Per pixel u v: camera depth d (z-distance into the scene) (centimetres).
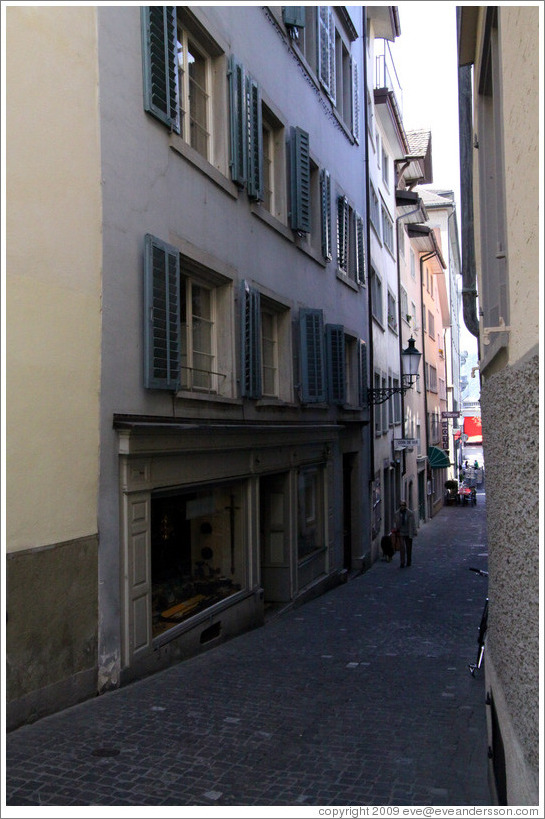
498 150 454
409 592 1656
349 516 2070
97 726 620
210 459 1015
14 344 616
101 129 748
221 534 1107
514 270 350
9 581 599
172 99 911
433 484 4656
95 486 719
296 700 745
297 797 496
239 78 1142
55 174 673
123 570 765
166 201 895
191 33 1027
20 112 630
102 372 737
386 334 2775
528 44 290
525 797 314
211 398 1016
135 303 808
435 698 764
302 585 1505
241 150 1148
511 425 358
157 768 535
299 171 1462
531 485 294
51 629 647
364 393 2141
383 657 970
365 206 2259
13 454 610
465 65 658
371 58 2531
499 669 462
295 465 1441
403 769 555
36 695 625
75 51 707
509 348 382
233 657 948
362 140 2233
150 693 736
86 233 718
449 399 6650
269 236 1321
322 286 1698
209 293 1116
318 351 1522
